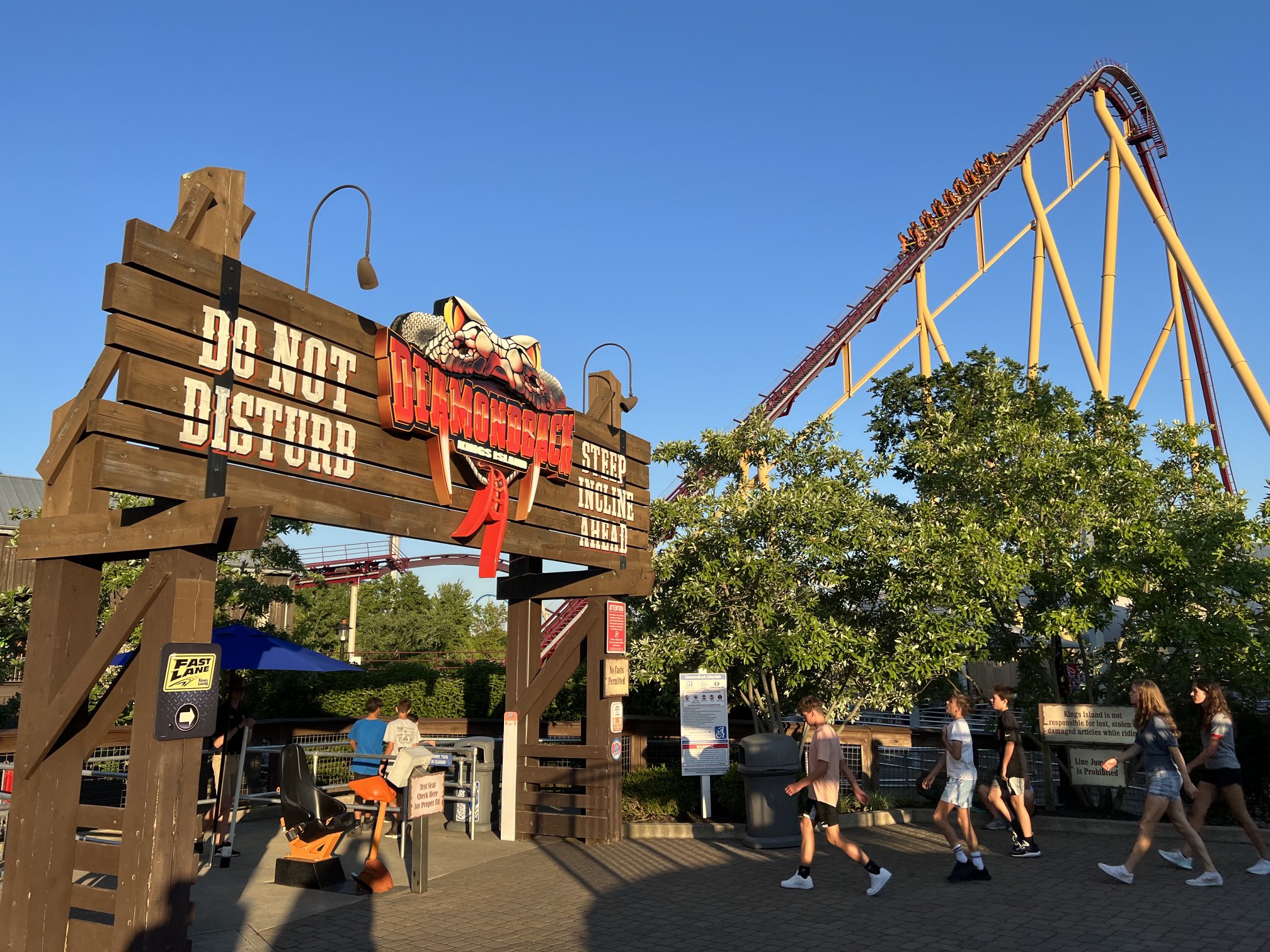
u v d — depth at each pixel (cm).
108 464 627
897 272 3859
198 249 707
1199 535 1423
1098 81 4125
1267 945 731
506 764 1288
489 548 1022
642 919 848
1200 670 1396
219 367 716
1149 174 4291
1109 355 3306
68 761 679
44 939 651
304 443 794
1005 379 1669
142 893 621
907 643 1420
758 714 1580
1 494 3997
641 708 1964
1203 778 1009
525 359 1102
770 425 1700
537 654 1325
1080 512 1448
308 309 811
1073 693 1642
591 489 1266
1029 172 3594
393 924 836
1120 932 779
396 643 5606
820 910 876
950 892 938
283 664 1210
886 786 1625
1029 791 1330
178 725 645
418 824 966
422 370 928
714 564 1441
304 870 974
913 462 1727
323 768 1638
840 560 1451
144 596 657
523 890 970
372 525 866
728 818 1391
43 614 685
